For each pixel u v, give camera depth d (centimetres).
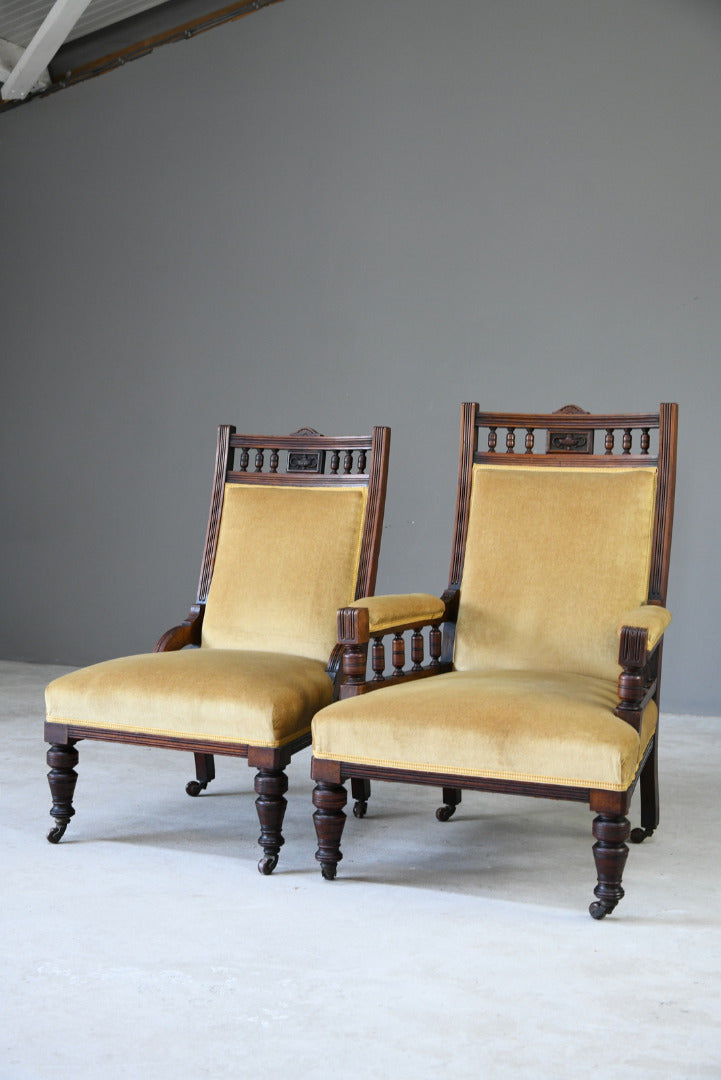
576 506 266
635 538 259
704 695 433
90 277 543
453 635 271
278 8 503
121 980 178
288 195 502
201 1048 155
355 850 251
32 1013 166
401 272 480
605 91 445
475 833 266
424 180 476
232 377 513
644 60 439
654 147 437
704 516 430
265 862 232
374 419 485
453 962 186
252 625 277
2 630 559
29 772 319
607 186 444
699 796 305
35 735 373
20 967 182
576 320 449
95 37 532
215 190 516
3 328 559
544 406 455
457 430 469
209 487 516
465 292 468
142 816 276
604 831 203
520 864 241
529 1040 158
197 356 520
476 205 466
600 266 445
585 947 193
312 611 273
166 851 247
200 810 283
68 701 246
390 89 482
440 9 473
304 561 278
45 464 552
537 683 228
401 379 480
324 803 225
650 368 438
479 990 175
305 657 269
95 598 541
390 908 212
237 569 284
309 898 217
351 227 489
